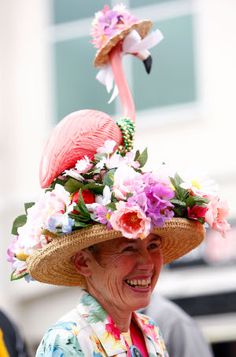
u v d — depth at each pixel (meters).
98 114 5.23
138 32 5.57
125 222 4.65
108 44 5.50
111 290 4.95
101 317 4.93
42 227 4.90
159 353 5.20
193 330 7.25
